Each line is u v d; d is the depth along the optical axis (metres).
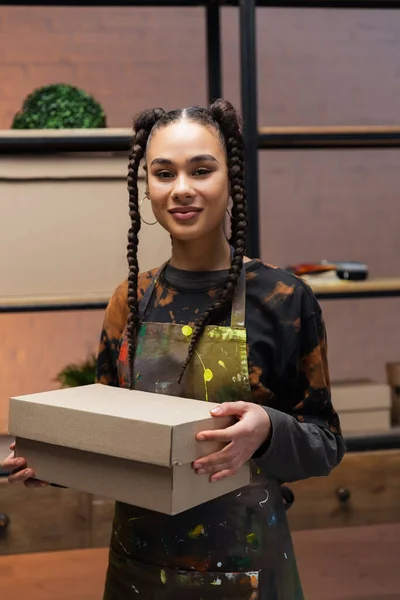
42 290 2.10
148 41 2.79
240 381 1.16
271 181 2.91
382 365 3.00
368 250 2.98
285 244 2.93
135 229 1.27
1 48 2.70
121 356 1.28
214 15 2.29
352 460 2.16
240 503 1.17
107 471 1.04
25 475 1.13
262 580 1.17
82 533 2.08
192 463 0.99
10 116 2.71
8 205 2.07
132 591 1.21
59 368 2.81
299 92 2.89
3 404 2.77
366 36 2.91
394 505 2.18
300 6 2.31
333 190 2.94
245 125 2.10
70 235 2.10
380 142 2.25
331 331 2.97
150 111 1.24
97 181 2.10
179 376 1.19
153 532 1.18
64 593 2.47
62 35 2.73
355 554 2.78
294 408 1.23
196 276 1.22
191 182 1.13
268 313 1.18
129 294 1.26
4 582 2.54
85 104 2.17
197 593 1.16
